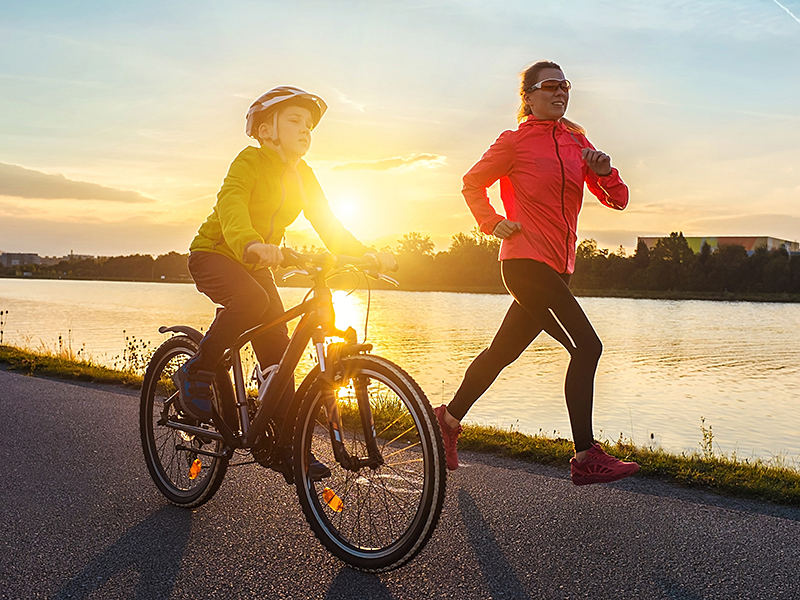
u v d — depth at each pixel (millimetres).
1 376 8180
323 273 3053
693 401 18594
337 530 3068
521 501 3785
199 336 3705
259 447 3312
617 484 4148
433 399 15562
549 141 3719
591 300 115562
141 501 3777
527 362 25812
